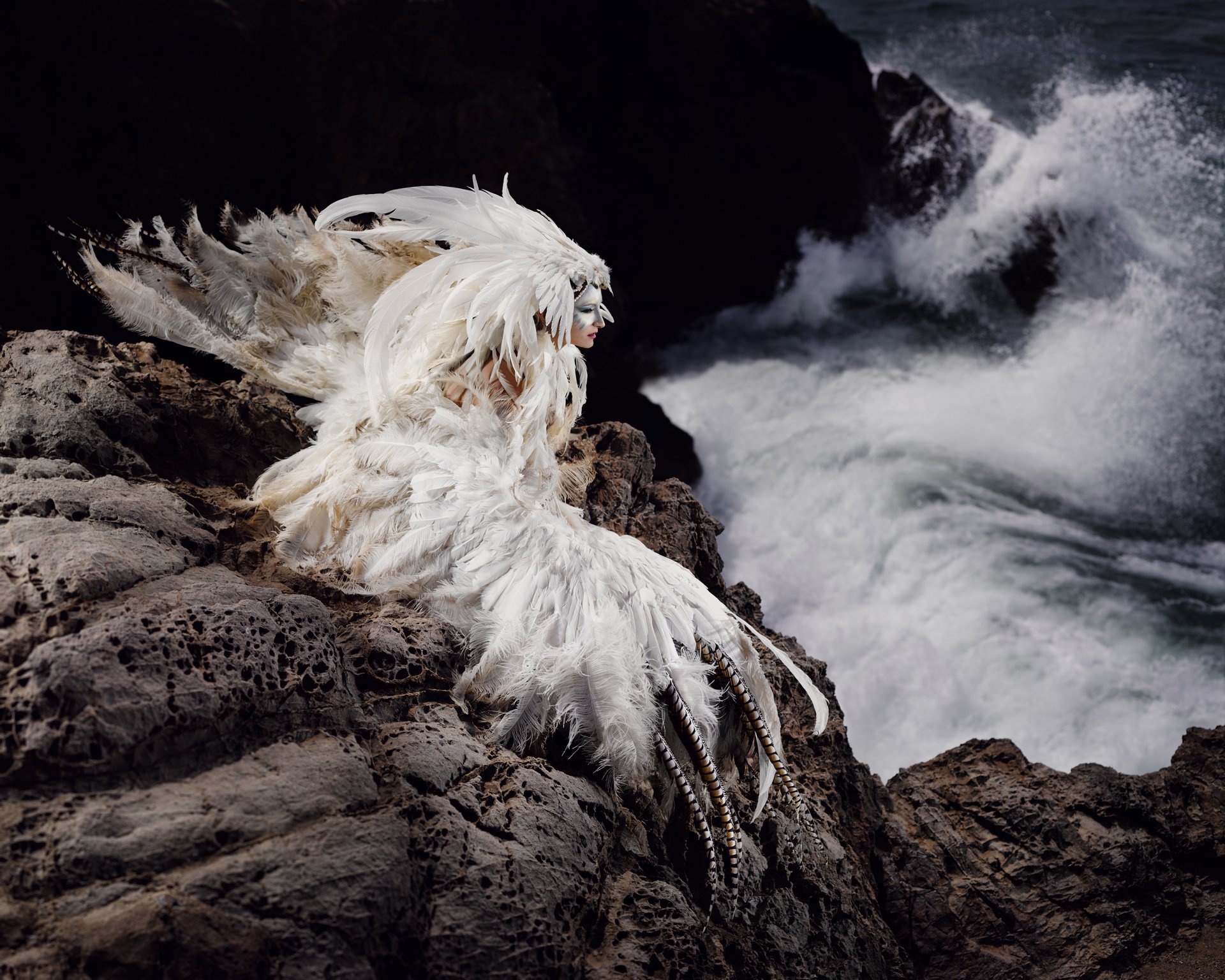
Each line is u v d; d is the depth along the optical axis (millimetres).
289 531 3193
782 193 19156
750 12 18672
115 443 3389
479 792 2615
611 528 4230
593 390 14547
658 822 3115
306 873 2166
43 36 9945
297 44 11727
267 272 3529
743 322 19531
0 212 9977
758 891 3270
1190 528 14156
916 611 12797
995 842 4172
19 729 2125
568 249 3273
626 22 17703
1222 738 4641
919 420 16531
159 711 2250
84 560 2537
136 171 10859
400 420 3184
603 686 2848
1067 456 15594
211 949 1985
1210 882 4129
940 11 31047
